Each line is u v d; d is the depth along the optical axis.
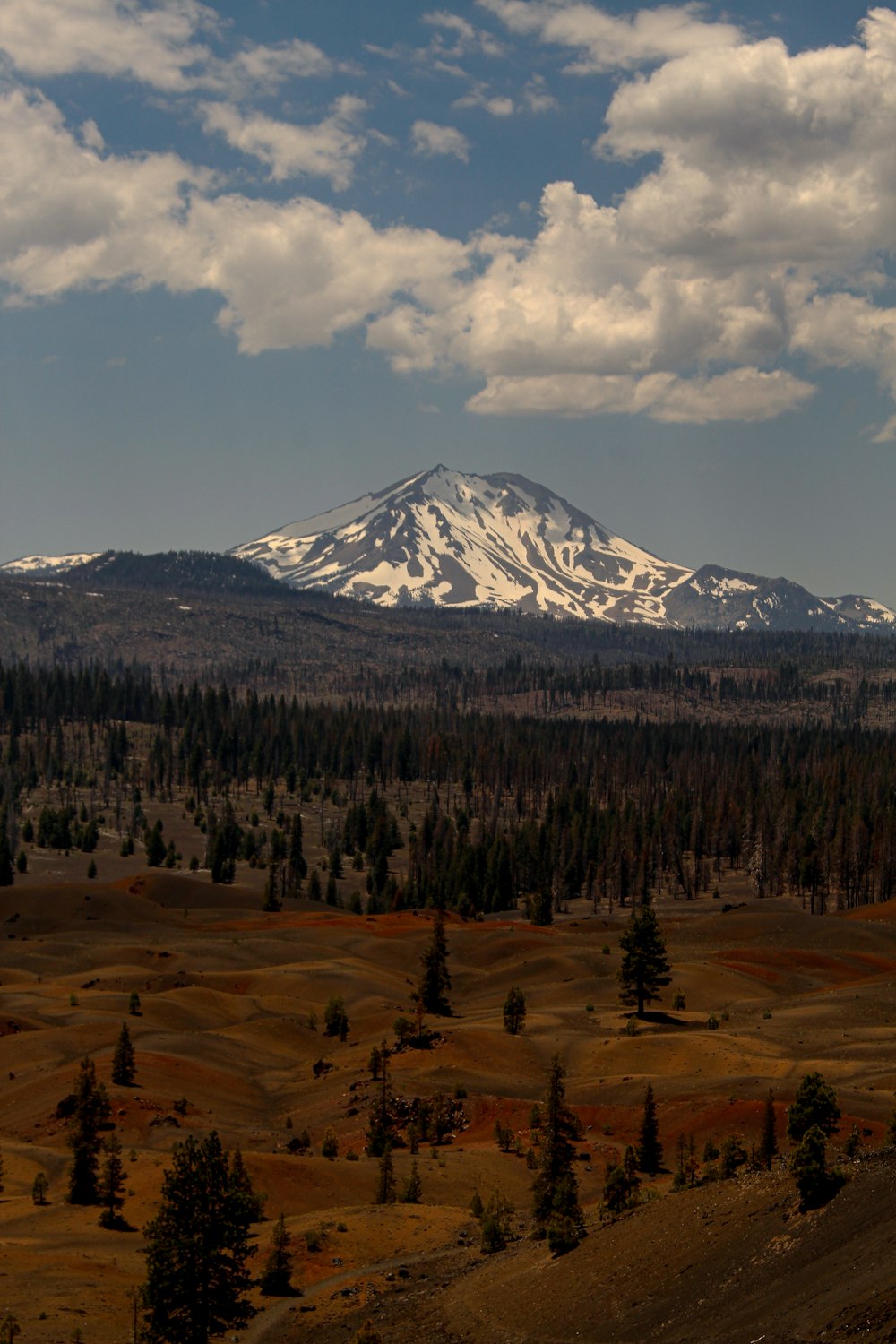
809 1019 135.00
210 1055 130.25
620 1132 101.00
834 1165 58.22
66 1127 104.75
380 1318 64.12
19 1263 72.56
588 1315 56.03
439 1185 90.38
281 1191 88.00
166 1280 59.56
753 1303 49.69
